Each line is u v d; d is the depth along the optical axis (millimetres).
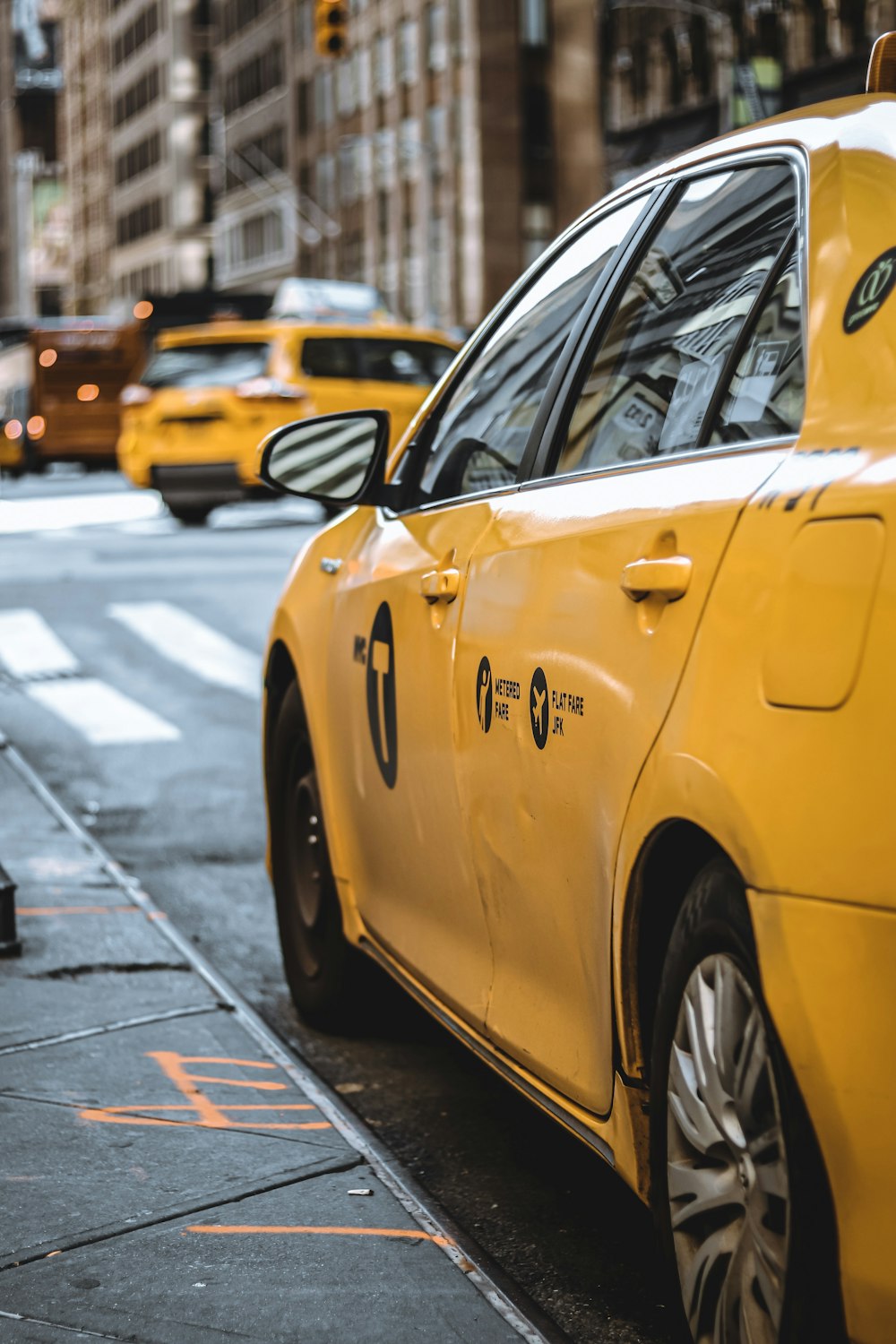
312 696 6281
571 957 4117
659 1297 4367
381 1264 4344
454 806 4816
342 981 6340
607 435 4391
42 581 22109
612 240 4801
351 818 5930
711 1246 3465
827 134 3881
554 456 4645
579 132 86250
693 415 3977
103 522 32125
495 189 84750
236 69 123812
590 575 4004
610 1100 3947
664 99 68188
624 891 3715
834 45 56719
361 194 100125
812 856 3016
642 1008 3822
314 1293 4180
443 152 88938
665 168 4684
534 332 5152
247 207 121125
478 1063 6219
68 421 54188
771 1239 3225
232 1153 5086
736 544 3432
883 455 3121
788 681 3146
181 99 138125
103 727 13258
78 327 54406
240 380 27891
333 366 27781
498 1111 5734
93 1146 5137
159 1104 5492
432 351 28656
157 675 15523
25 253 193375
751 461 3572
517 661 4340
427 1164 5285
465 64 85688
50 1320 4047
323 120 105625
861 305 3416
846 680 3000
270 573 22375
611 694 3791
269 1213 4664
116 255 160125
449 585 4902
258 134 118812
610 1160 3949
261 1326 4016
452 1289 4207
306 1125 5332
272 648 6867
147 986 6738
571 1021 4164
